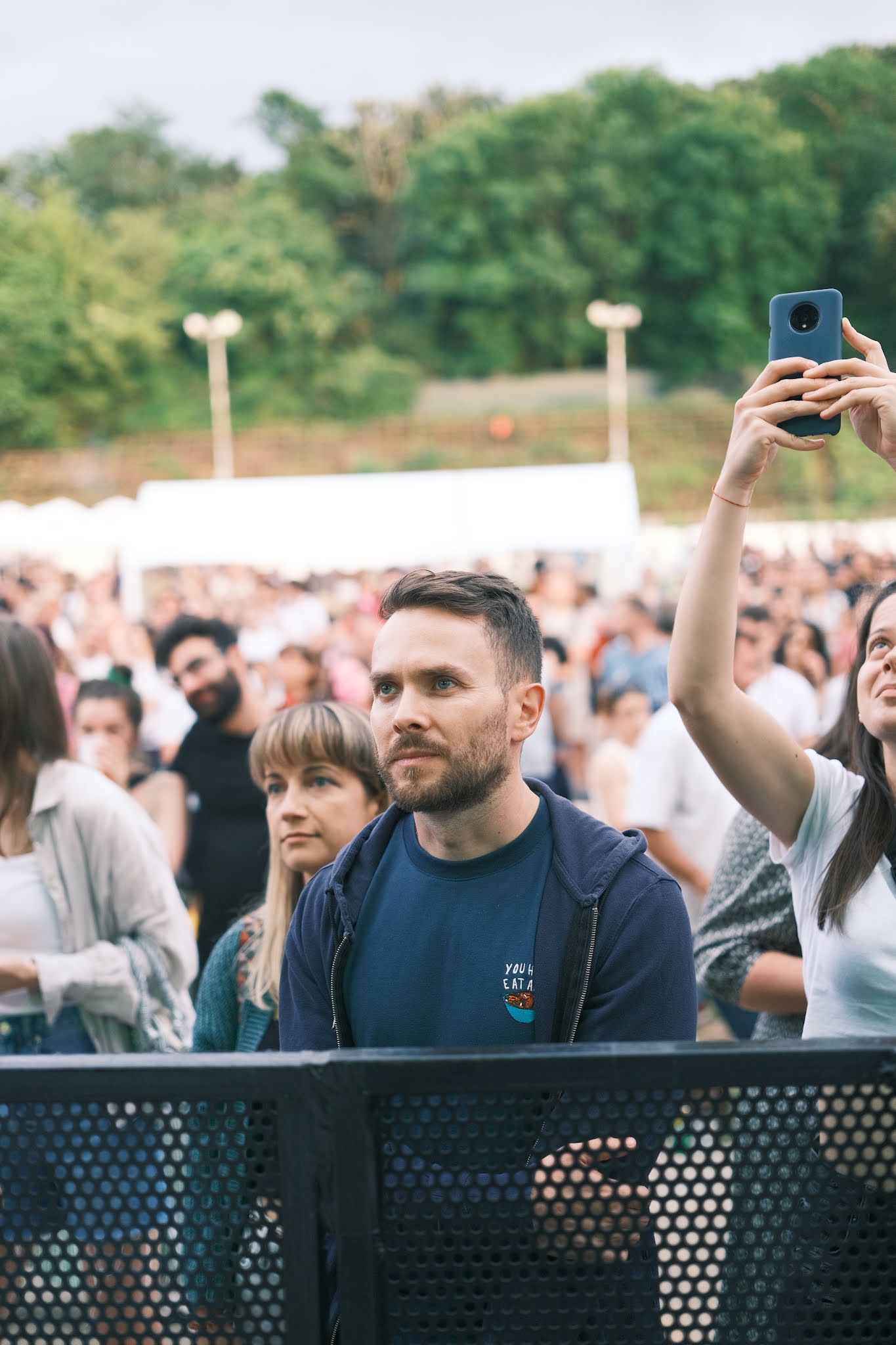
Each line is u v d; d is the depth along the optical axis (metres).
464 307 50.31
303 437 47.09
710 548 1.43
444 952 1.33
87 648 11.42
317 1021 1.40
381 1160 0.93
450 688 1.29
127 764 4.05
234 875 3.45
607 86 52.09
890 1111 0.91
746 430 1.36
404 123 57.06
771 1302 0.93
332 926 1.39
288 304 47.72
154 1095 0.94
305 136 57.34
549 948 1.31
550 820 1.38
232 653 3.56
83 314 46.59
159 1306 0.95
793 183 51.00
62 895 2.22
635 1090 0.92
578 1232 0.93
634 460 46.06
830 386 1.31
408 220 51.50
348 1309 0.93
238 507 12.30
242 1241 0.94
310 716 2.08
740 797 1.56
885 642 1.51
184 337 48.31
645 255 50.12
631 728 4.97
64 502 15.37
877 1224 0.92
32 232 47.44
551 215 50.44
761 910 1.98
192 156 59.81
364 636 10.62
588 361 51.25
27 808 2.24
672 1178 0.93
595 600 13.19
